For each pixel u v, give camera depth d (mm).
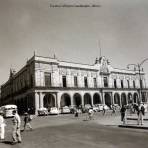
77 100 50844
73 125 20609
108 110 46625
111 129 16453
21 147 11188
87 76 51094
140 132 14234
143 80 64938
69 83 47344
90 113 26453
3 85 81875
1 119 14172
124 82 59375
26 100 47250
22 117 35594
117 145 10461
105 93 52938
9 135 15938
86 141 11859
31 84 44312
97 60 54281
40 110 37562
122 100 58750
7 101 70062
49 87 42156
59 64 46375
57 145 11148
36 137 14250
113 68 57438
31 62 44125
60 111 42156
